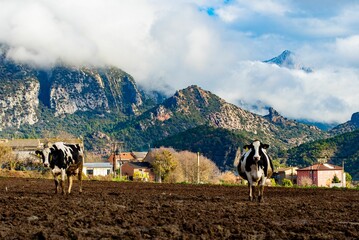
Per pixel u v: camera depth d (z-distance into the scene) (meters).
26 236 14.03
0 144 97.94
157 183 56.00
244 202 25.69
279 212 20.83
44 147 28.62
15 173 74.00
